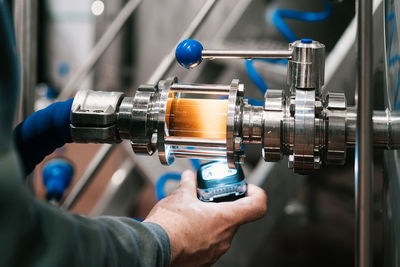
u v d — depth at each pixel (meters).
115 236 0.40
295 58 0.55
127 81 2.77
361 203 0.45
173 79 0.59
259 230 1.18
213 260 0.58
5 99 0.28
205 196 0.60
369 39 0.45
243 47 1.60
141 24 2.62
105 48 1.37
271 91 0.57
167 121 0.57
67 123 0.59
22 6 0.87
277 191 1.16
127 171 1.86
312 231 1.98
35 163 0.62
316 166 0.55
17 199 0.28
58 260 0.31
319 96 0.57
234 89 0.55
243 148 0.58
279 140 0.54
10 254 0.28
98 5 2.61
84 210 2.22
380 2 0.83
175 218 0.54
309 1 1.75
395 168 0.64
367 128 0.45
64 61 3.06
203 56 0.57
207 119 0.57
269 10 1.74
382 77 0.83
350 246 1.85
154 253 0.45
